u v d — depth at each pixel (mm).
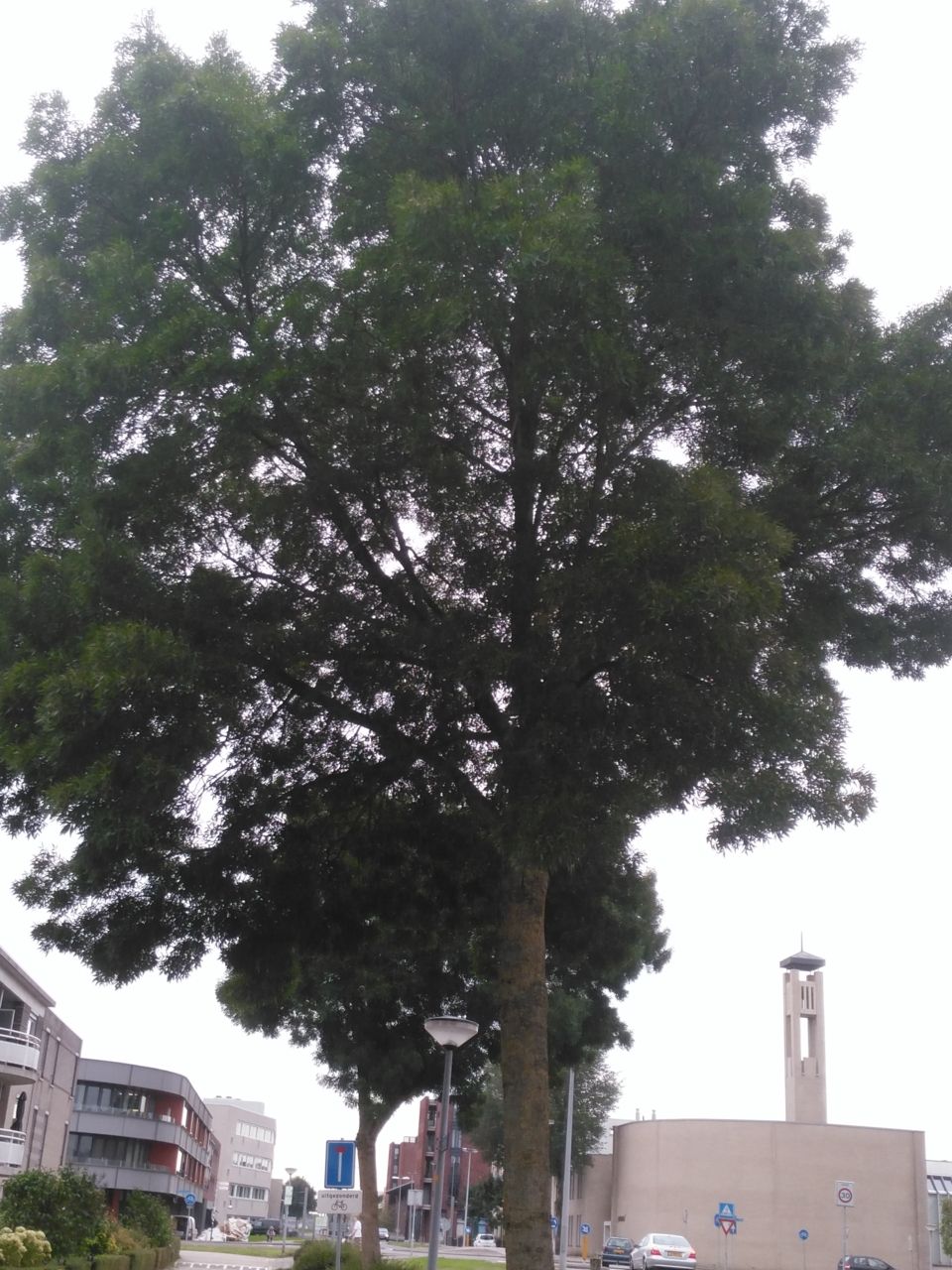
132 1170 77000
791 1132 66500
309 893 14125
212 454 11500
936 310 12664
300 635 12078
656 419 12141
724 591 9852
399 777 13867
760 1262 64812
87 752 10320
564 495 11422
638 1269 52906
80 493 11242
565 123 11711
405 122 12180
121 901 13578
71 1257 23641
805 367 11430
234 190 11945
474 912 15555
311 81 12117
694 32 11141
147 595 11125
